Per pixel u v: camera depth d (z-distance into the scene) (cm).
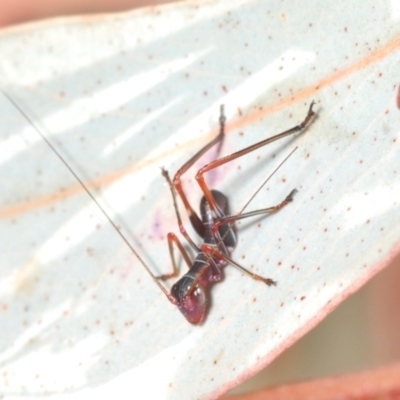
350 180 14
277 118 15
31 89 15
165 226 15
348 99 14
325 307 14
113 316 15
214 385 14
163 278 15
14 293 15
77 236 15
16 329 15
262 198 15
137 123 15
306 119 14
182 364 15
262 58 15
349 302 16
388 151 14
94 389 15
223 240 15
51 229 15
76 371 15
